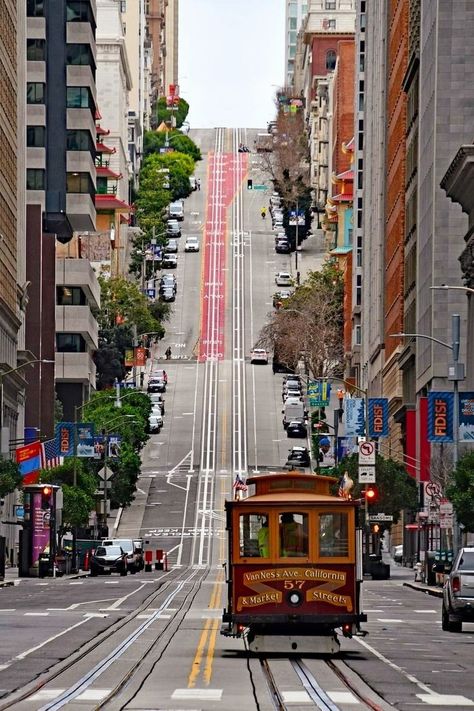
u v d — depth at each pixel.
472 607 94.00
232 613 73.56
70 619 102.31
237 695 56.31
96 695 55.28
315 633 74.50
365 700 54.88
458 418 166.38
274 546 73.81
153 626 95.00
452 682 63.34
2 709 50.78
